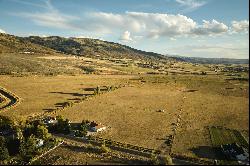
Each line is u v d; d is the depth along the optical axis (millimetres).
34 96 146750
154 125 105062
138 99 147500
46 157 79062
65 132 96062
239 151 78562
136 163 75188
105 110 125062
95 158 78125
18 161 76750
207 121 110062
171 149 83188
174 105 135750
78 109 125875
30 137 83125
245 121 108688
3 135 90812
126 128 101312
